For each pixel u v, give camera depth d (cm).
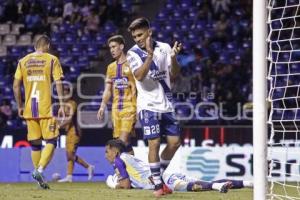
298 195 2269
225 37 5066
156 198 2009
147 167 2456
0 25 5225
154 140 2036
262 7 1702
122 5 5438
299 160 3312
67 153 3334
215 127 3541
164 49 2039
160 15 5325
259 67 1694
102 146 3575
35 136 2561
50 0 5397
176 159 3519
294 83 4331
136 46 2019
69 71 4806
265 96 1691
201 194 2173
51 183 3186
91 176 3422
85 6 5366
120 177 2466
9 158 3562
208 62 4650
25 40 5166
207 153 3525
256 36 1702
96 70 4831
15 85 2567
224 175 3522
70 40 5119
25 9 5325
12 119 4191
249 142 3528
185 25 5206
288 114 3822
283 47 4725
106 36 5153
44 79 2530
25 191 2320
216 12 5291
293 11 4872
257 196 1678
